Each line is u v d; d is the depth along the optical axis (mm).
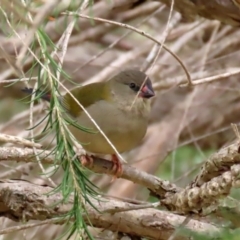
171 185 8594
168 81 12656
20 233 10992
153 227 8297
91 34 14023
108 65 12969
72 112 10320
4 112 15219
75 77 15352
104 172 9516
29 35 5016
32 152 7883
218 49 13078
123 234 8508
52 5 5094
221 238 6391
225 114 14383
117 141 10555
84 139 9844
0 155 7859
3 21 6355
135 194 12445
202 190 7355
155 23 14164
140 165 13234
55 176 11273
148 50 13711
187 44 14258
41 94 6551
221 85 14180
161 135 13758
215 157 7273
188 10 10258
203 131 14367
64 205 8062
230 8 9906
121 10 12500
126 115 10477
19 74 6133
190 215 7793
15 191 8133
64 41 7359
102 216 8219
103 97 10562
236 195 7199
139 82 10695
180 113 14203
